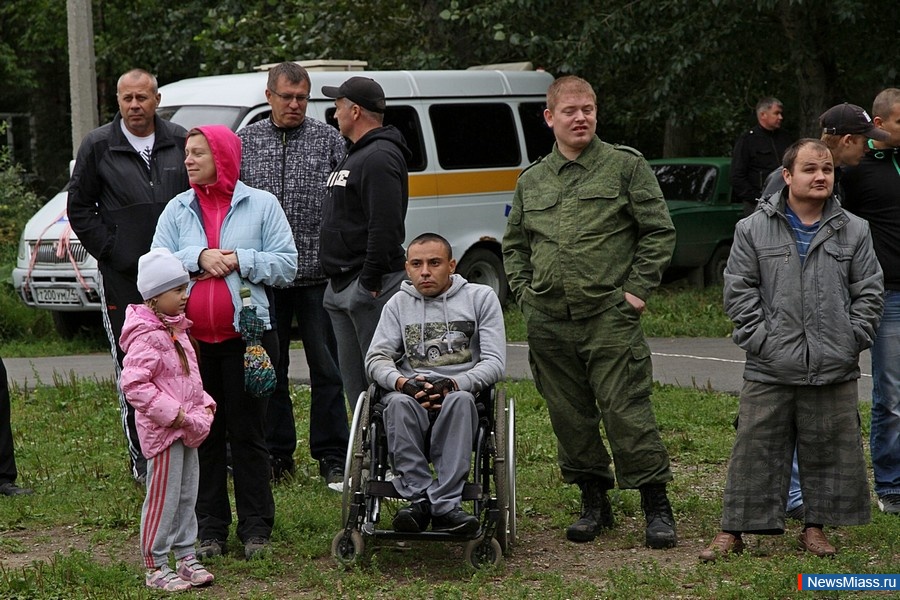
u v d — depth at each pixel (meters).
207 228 5.73
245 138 7.21
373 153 6.37
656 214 5.78
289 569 5.56
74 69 15.30
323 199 6.98
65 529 6.41
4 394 7.16
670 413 8.91
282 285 5.77
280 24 17.53
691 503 6.58
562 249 5.78
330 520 6.29
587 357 5.83
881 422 6.32
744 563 5.44
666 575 5.32
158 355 5.19
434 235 5.82
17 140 29.14
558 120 5.82
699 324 13.59
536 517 6.51
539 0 15.35
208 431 5.34
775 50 16.78
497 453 5.55
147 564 5.32
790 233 5.50
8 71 25.91
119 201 6.86
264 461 5.86
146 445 5.22
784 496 5.63
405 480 5.43
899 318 6.21
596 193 5.78
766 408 5.55
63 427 9.02
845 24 15.90
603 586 5.27
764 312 5.54
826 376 5.44
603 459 6.10
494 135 14.30
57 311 13.30
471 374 5.59
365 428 5.67
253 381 5.54
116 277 6.90
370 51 17.52
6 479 7.14
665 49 15.88
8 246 17.53
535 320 5.91
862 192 6.17
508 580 5.29
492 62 17.27
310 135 7.23
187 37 20.33
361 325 6.57
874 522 6.09
